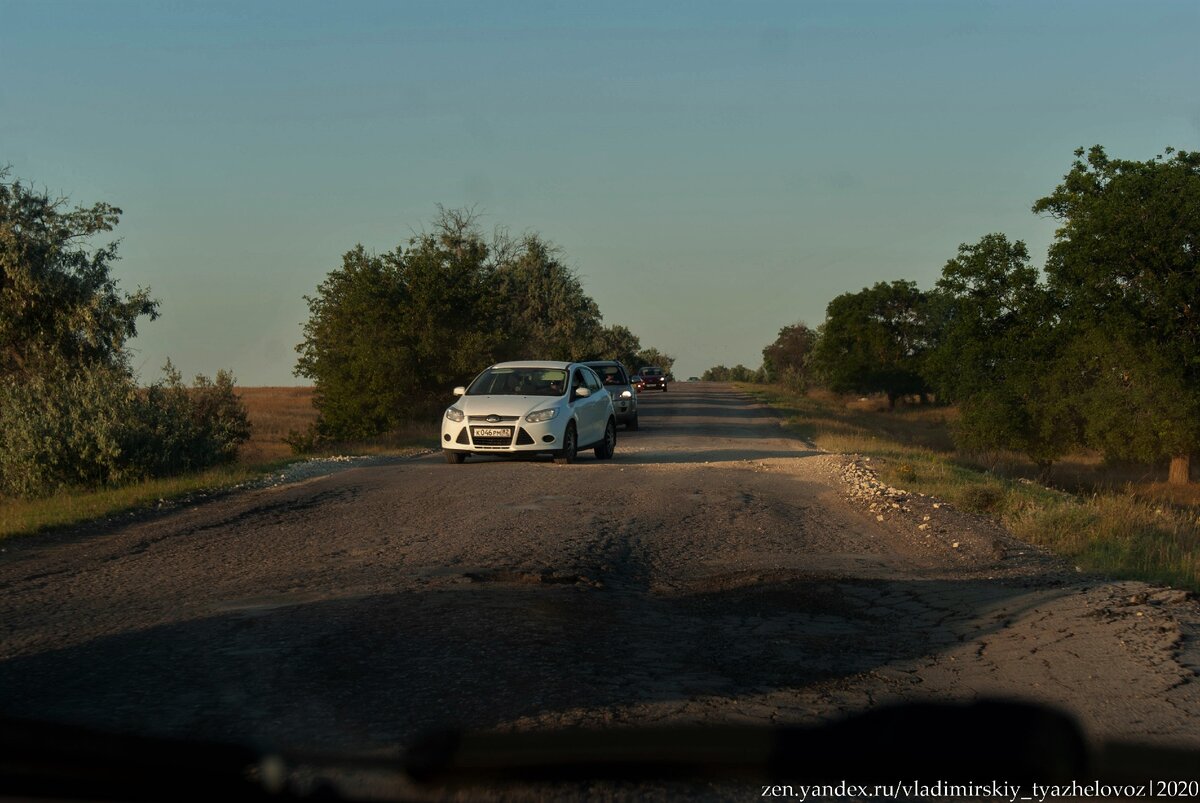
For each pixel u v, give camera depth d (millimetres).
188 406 19859
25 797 3541
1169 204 31859
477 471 16859
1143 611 7262
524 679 5379
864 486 15547
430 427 32781
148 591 7652
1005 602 7762
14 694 5043
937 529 11688
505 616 6727
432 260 35688
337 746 4281
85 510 12062
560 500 13195
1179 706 5230
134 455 17328
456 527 10898
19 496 16453
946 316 77438
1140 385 32344
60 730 4352
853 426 43719
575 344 59250
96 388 18109
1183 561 9250
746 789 4004
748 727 4691
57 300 27125
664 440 27828
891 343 80625
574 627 6605
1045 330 35594
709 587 8344
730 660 6066
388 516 11758
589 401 19234
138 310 27953
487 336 35750
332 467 18016
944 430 55250
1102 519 11789
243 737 4383
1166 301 31875
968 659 6188
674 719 4809
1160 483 33344
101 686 5195
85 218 27391
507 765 4098
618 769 4121
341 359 35281
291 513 12008
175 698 4984
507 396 18281
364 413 33500
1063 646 6434
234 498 13484
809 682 5605
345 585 7820
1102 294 33656
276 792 3691
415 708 4855
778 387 110938
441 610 6867
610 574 8688
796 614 7367
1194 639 6602
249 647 5945
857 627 7020
